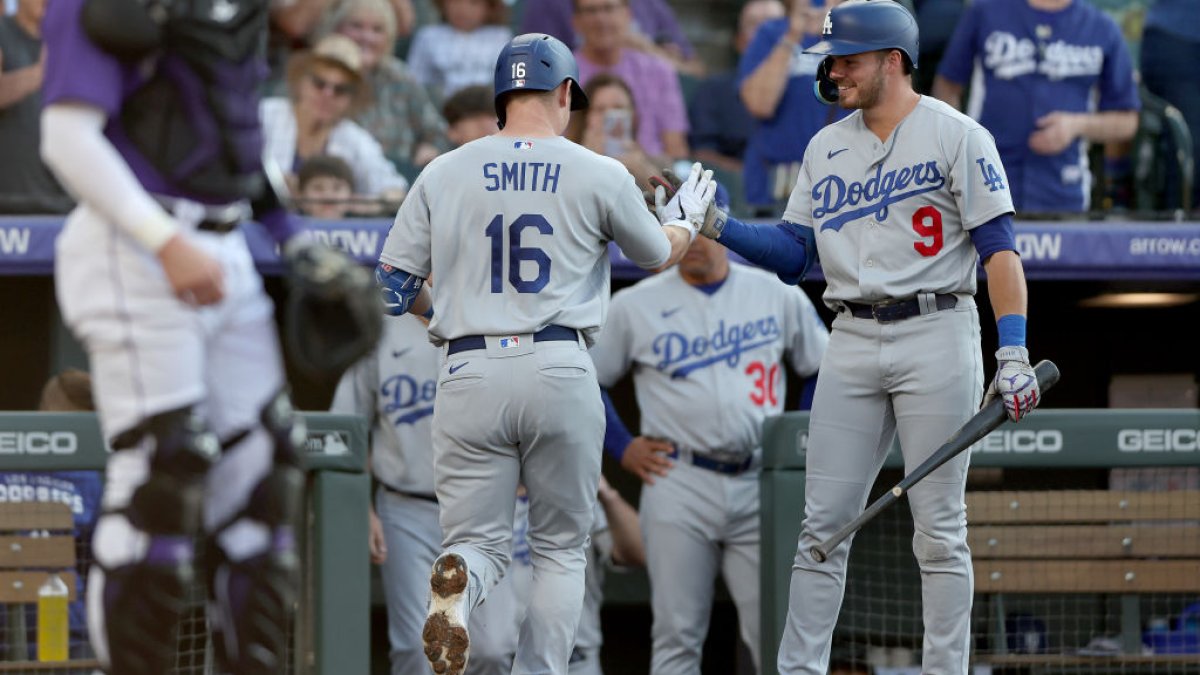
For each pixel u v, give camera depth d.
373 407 21.83
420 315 16.59
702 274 22.17
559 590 15.64
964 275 15.40
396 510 21.64
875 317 15.55
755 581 22.05
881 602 20.84
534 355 15.16
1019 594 19.23
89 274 9.86
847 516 15.91
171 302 9.88
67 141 9.45
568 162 15.38
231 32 10.05
